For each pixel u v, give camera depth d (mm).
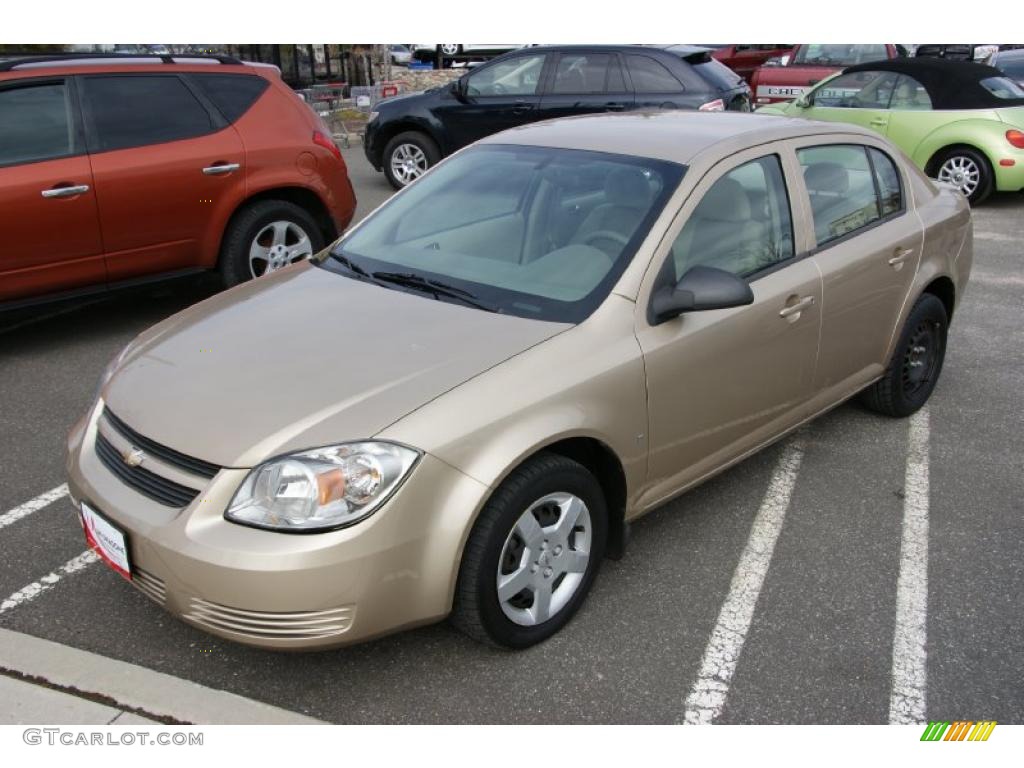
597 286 3215
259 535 2500
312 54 18828
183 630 3127
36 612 3209
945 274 4793
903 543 3754
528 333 3033
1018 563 3625
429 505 2613
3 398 5078
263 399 2762
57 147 5461
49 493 4039
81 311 6672
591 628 3186
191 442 2674
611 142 3828
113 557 2789
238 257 6234
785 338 3752
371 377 2816
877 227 4371
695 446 3490
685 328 3291
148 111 5832
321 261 3881
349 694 2859
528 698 2859
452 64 28266
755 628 3203
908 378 4832
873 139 4555
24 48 12805
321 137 6641
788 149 3947
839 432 4793
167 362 3082
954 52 17906
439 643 3092
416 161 11406
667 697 2877
